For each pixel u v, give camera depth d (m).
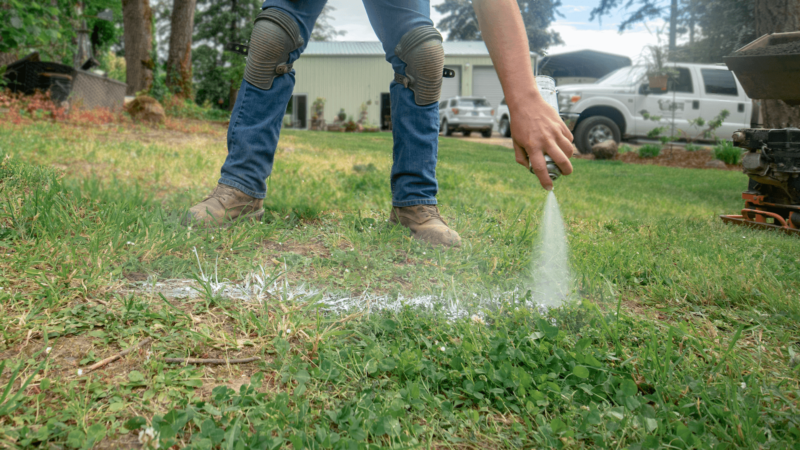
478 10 1.45
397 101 2.35
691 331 1.51
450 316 1.53
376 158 7.76
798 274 2.13
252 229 2.20
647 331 1.48
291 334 1.32
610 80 13.25
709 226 3.49
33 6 6.95
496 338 1.30
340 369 1.15
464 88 28.25
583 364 1.21
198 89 36.97
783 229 3.39
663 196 5.71
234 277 1.74
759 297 1.82
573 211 3.84
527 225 2.59
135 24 14.93
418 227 2.36
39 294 1.39
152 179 3.75
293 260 1.94
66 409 0.93
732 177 8.83
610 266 2.09
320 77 28.00
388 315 1.49
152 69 15.34
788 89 3.45
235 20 36.34
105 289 1.50
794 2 5.45
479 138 21.36
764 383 1.19
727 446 0.94
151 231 1.93
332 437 0.89
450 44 30.64
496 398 1.11
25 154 4.14
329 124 28.02
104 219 2.09
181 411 0.94
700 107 12.75
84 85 10.39
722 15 15.14
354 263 1.92
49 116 8.62
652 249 2.60
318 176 4.78
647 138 13.09
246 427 0.91
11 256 1.63
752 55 3.46
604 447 0.94
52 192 2.21
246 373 1.15
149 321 1.32
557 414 1.06
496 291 1.73
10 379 0.98
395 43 2.26
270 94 2.29
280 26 2.18
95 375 1.07
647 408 1.05
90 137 6.55
